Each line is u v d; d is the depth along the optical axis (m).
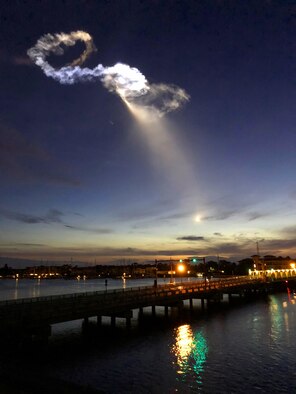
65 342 38.31
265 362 31.16
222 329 46.94
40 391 10.98
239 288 92.38
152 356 33.00
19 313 32.34
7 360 26.52
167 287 65.06
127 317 47.44
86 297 41.75
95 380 26.41
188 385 25.58
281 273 145.25
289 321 53.22
